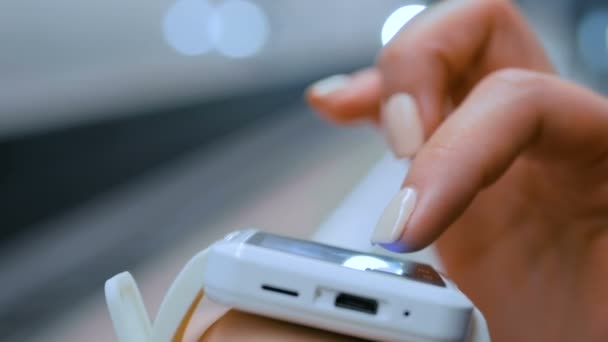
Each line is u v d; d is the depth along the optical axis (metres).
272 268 0.19
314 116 2.27
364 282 0.19
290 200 0.97
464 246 0.30
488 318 0.29
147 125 1.88
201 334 0.20
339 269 0.19
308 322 0.19
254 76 3.42
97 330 0.59
